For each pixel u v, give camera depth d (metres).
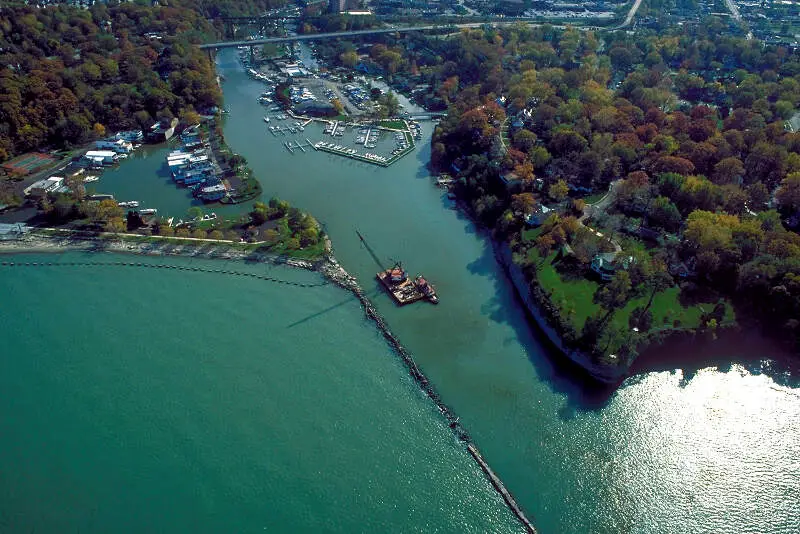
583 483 185.62
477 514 177.38
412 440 198.50
